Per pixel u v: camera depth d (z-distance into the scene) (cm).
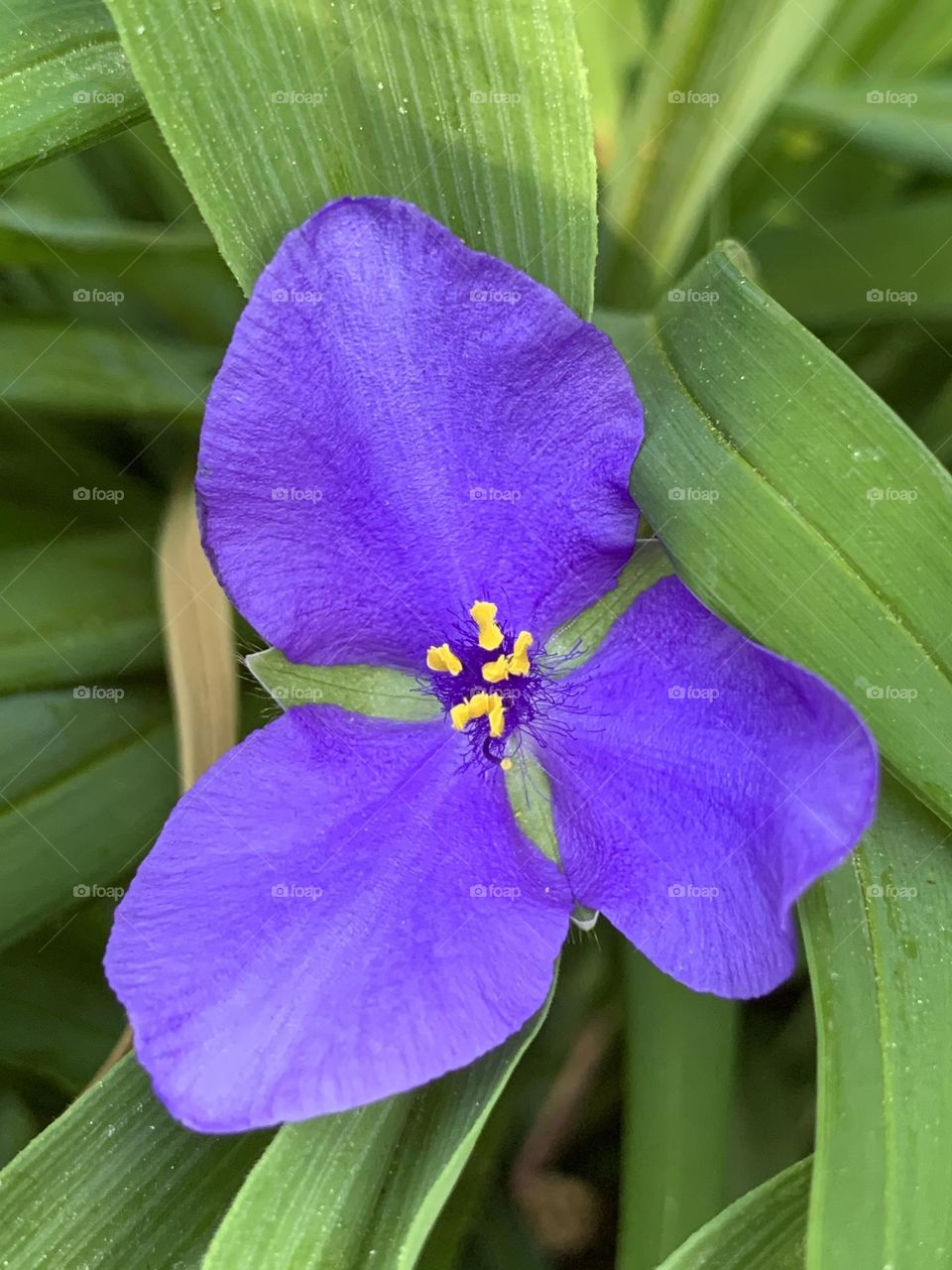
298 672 5
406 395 5
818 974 5
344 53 5
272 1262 5
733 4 6
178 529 6
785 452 5
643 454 5
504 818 5
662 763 5
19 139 5
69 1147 5
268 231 5
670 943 5
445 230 5
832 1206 5
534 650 5
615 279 6
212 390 5
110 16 5
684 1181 6
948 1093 5
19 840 6
